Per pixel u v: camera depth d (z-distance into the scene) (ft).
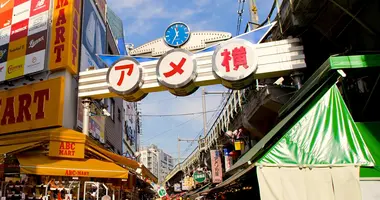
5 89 41.32
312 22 28.09
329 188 17.99
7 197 27.37
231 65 31.78
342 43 27.12
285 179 18.34
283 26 31.71
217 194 54.34
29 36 41.04
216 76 32.71
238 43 32.30
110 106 58.70
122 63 36.14
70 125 37.52
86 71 38.24
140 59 37.29
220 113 64.39
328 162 18.49
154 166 298.56
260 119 44.06
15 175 29.12
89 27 46.11
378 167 18.20
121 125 70.69
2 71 41.37
